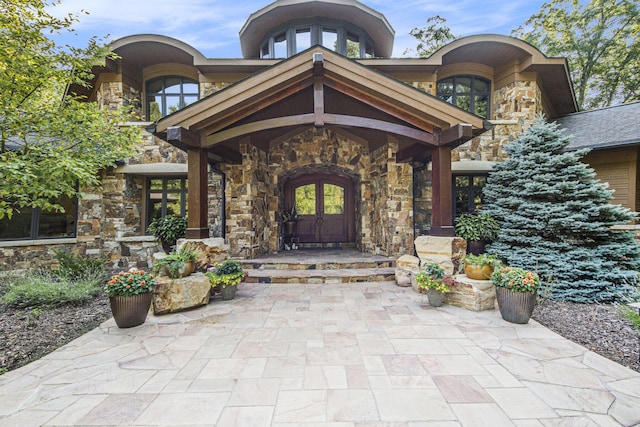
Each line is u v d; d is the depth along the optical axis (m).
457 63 8.05
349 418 2.04
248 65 7.48
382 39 9.45
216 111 4.84
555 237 5.66
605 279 5.04
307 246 9.37
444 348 3.09
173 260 4.40
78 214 7.50
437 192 5.37
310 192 9.41
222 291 4.82
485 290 4.29
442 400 2.23
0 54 4.07
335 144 7.96
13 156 3.91
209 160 6.55
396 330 3.57
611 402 2.20
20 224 6.93
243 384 2.46
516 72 7.67
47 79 4.66
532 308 3.75
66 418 2.06
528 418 2.03
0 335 3.72
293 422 2.00
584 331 3.68
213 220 7.73
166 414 2.10
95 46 5.21
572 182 5.44
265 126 4.94
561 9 14.63
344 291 5.32
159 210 8.38
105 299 5.27
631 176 6.84
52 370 2.72
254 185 7.26
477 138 7.59
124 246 7.61
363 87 4.93
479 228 6.03
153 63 8.09
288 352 3.03
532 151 6.09
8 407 2.19
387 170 7.15
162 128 4.90
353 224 9.35
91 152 4.83
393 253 7.05
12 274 6.48
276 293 5.22
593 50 14.28
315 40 8.52
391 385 2.43
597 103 14.93
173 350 3.10
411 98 4.83
